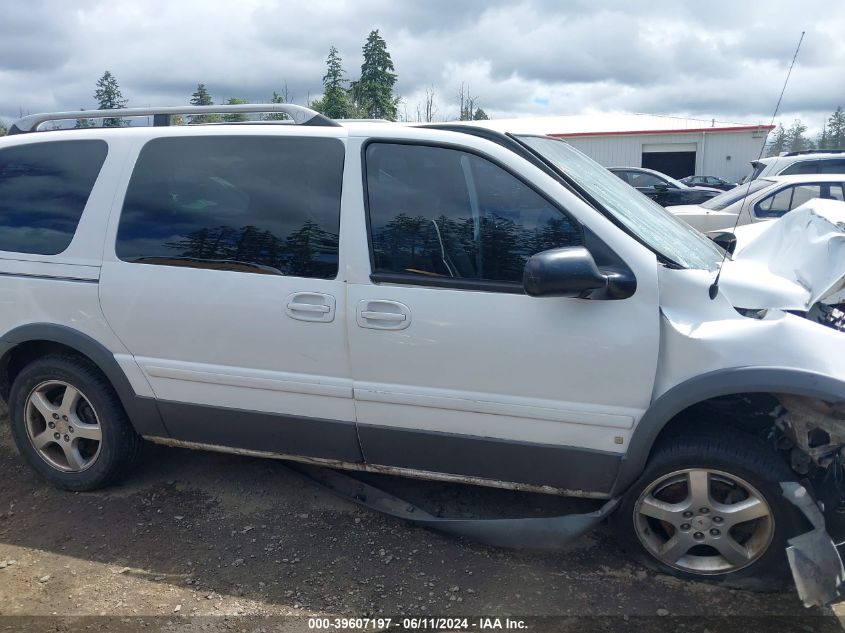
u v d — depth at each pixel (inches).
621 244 111.7
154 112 149.9
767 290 114.8
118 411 142.9
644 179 711.1
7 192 144.5
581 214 113.7
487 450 120.3
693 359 108.2
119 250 134.7
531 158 120.3
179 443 141.6
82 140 141.8
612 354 110.2
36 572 122.9
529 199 116.1
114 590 118.1
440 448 122.8
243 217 128.2
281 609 113.6
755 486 110.7
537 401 115.0
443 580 121.0
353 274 120.3
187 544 131.1
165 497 147.2
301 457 133.6
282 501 145.5
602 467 116.3
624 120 1166.3
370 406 123.7
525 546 124.7
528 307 112.7
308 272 123.3
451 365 116.9
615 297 108.8
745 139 1052.5
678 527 116.4
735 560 115.6
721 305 111.7
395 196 121.0
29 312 140.6
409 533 134.5
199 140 132.8
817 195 363.6
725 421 118.2
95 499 146.6
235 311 126.7
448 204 118.9
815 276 120.7
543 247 114.7
